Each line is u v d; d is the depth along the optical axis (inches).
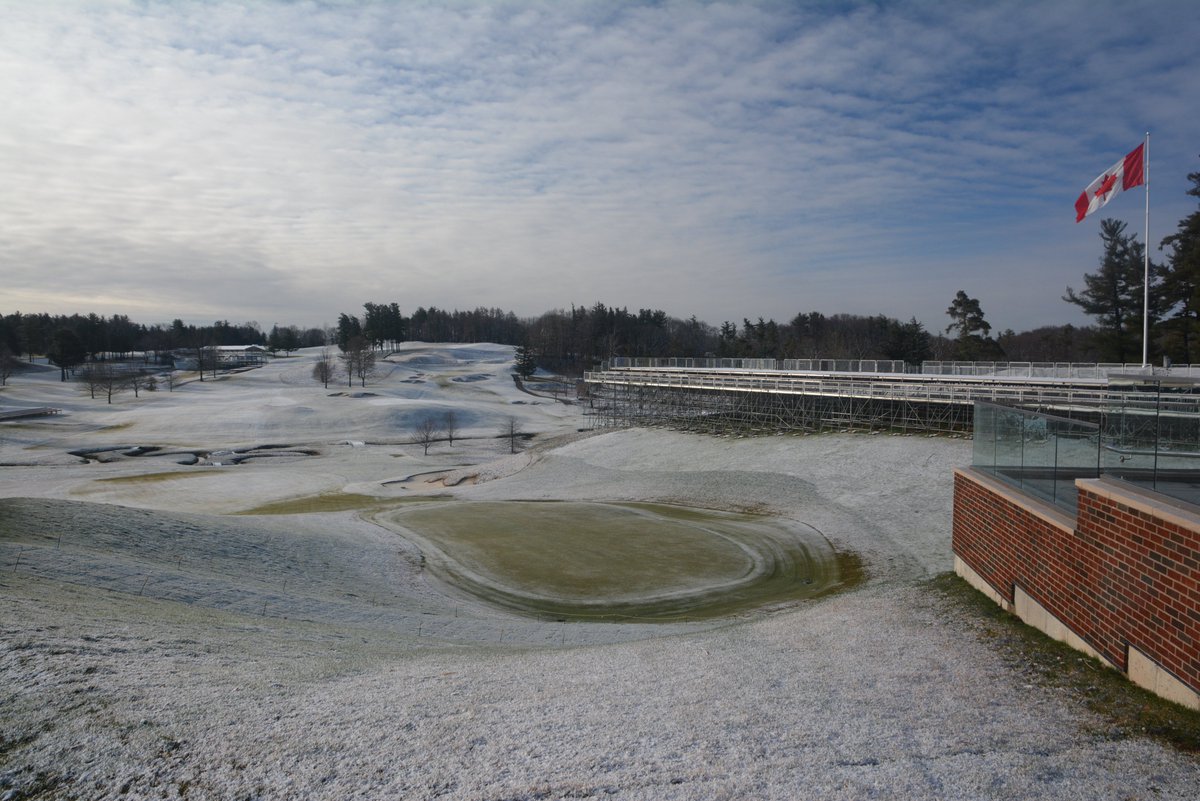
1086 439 447.5
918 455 1619.1
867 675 435.2
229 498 1975.9
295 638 625.9
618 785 285.1
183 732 348.5
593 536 1301.7
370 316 7613.2
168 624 602.2
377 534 1282.0
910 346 4237.2
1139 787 272.7
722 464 1905.8
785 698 394.9
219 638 577.9
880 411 2102.6
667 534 1310.3
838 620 598.9
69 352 5595.5
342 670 493.0
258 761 316.2
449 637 727.7
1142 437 374.9
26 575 705.6
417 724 360.5
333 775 301.7
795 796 271.6
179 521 1064.2
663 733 342.0
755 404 2513.5
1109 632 395.5
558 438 3149.6
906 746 317.7
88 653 470.3
